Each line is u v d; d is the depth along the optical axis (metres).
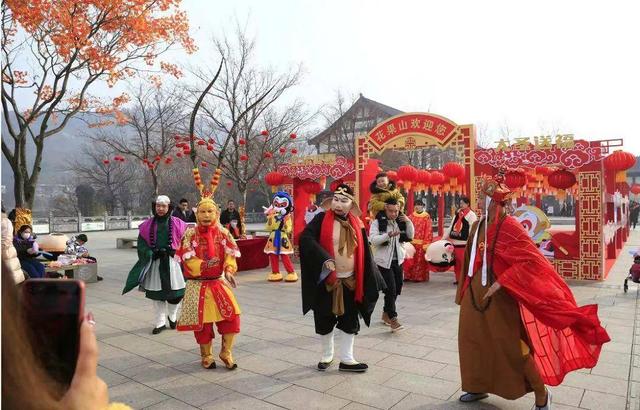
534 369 3.67
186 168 36.59
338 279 4.76
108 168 42.53
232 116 16.88
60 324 0.89
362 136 12.58
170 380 4.57
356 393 4.21
